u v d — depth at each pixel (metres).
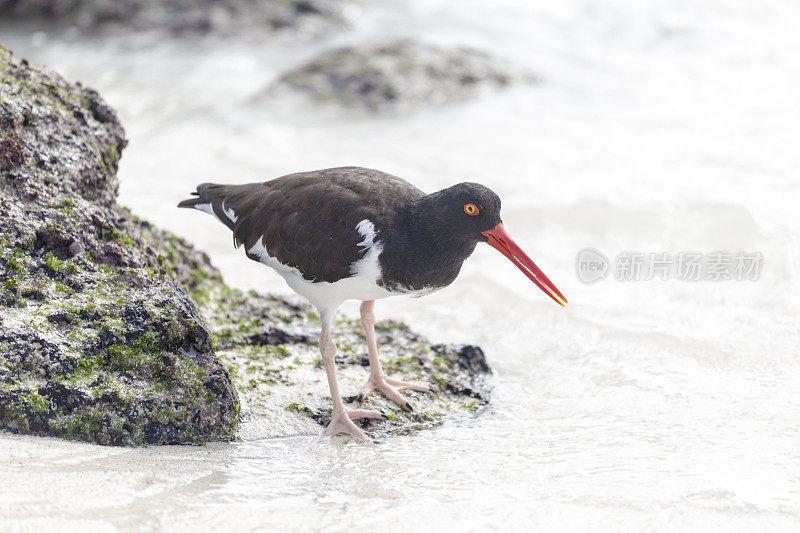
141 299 9.55
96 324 9.20
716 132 19.39
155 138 20.80
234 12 29.02
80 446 8.59
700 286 13.70
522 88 23.41
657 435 9.76
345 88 23.25
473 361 11.66
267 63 26.58
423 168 18.53
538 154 18.95
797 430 9.65
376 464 9.21
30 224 9.59
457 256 9.85
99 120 11.27
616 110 21.41
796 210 15.28
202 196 10.98
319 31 28.53
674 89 22.34
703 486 8.45
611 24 26.86
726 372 11.34
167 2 29.53
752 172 17.11
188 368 9.38
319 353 11.47
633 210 15.82
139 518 7.60
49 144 10.34
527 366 12.03
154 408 9.02
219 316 11.75
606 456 9.30
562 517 7.98
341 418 9.98
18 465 8.03
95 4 29.53
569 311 13.32
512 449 9.59
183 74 25.67
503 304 13.82
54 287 9.38
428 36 26.83
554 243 15.56
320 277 9.75
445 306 13.93
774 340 11.98
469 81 23.56
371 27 28.61
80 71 25.73
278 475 8.85
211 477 8.59
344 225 9.55
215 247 15.69
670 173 17.38
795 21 25.80
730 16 26.44
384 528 7.80
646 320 12.87
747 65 23.31
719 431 9.75
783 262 13.89
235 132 21.28
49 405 8.62
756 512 7.96
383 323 12.22
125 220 10.84
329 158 19.38
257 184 10.64
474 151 19.38
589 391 11.16
